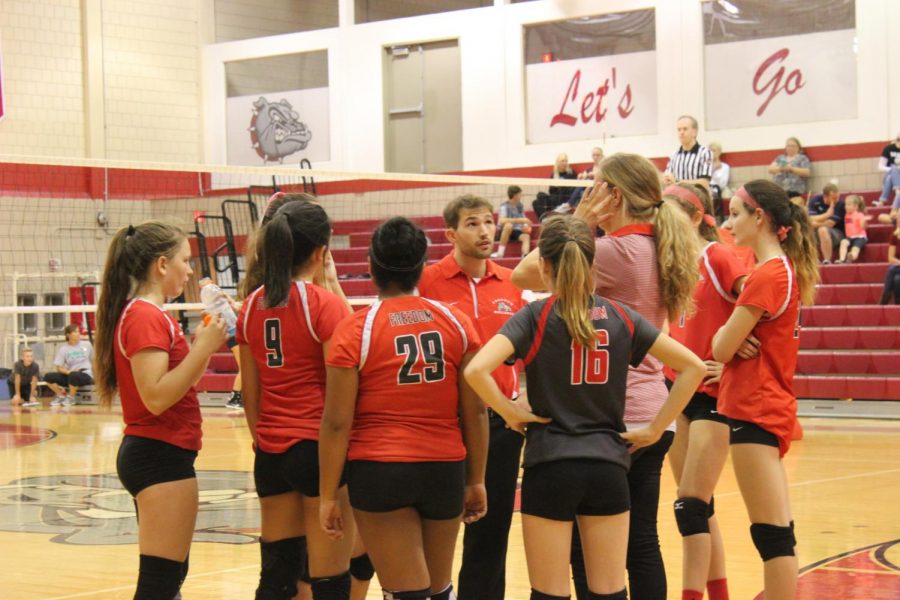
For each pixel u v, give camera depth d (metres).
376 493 3.49
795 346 4.11
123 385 3.71
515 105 18.83
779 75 16.89
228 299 3.72
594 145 18.20
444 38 19.36
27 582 5.35
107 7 19.50
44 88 18.83
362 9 20.92
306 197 4.14
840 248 15.02
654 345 3.54
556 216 3.59
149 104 20.00
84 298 16.88
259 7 21.39
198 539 6.31
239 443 11.21
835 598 4.84
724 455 4.35
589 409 3.47
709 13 17.31
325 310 3.83
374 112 19.83
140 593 3.63
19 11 18.58
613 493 3.45
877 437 10.76
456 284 4.43
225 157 20.73
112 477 9.05
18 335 17.55
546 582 3.45
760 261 4.16
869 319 13.98
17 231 18.27
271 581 3.91
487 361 3.41
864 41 16.31
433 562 3.66
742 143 17.14
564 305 3.46
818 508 7.05
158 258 3.79
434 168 19.58
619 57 18.00
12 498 7.99
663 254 3.91
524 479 3.51
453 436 3.61
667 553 5.80
